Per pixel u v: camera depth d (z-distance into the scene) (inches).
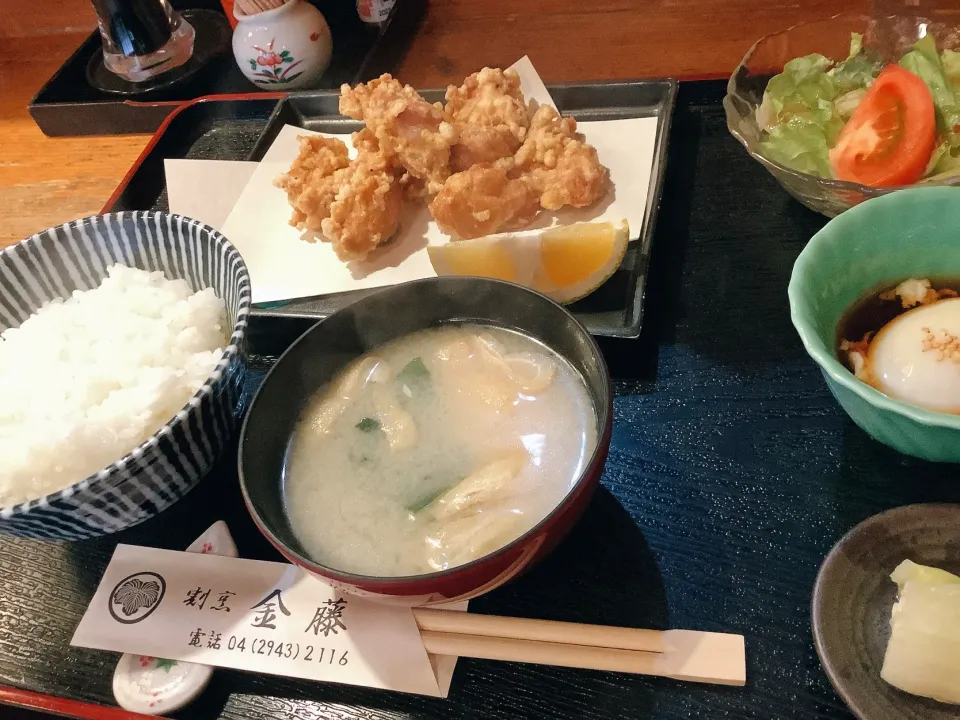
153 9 21.1
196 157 18.8
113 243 13.4
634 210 14.9
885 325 10.6
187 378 11.6
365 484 10.2
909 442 9.4
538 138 15.6
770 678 9.0
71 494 9.4
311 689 9.7
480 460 10.2
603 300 13.6
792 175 12.6
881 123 13.0
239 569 10.5
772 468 10.9
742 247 14.1
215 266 12.7
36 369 11.8
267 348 14.2
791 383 11.8
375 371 11.3
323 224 14.7
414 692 9.3
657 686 9.1
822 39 15.7
